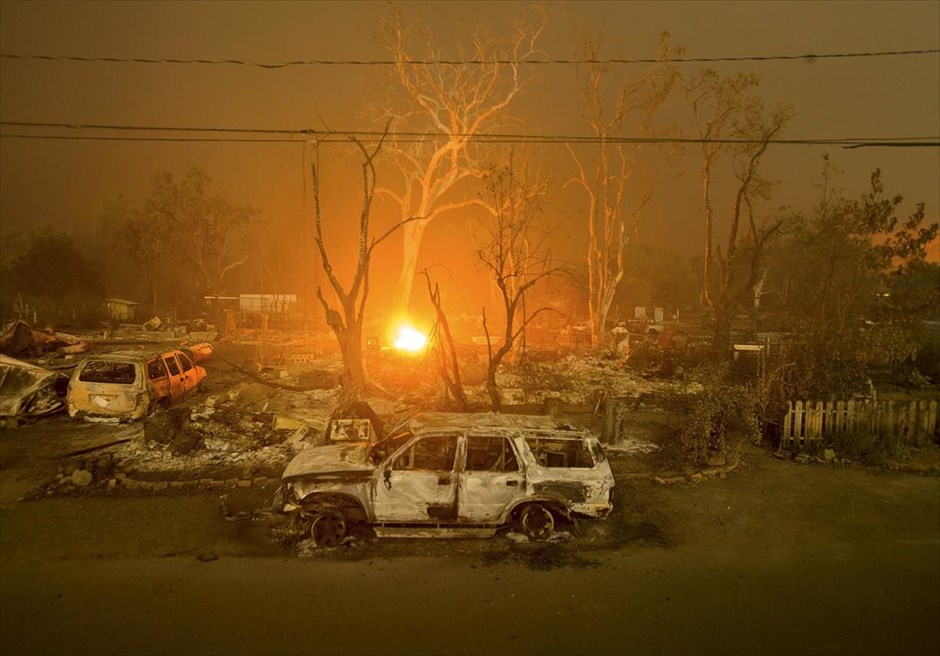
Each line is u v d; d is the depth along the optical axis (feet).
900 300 64.75
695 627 20.77
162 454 38.06
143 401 46.24
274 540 27.30
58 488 32.78
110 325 126.21
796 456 41.93
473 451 28.09
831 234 68.18
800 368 55.06
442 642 19.38
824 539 29.09
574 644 19.49
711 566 25.96
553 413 51.42
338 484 26.94
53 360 78.18
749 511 32.35
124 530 27.76
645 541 28.40
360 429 35.35
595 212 107.04
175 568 24.29
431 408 49.08
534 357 84.23
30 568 23.90
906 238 63.52
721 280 98.12
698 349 94.07
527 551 26.81
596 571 25.22
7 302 132.46
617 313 194.49
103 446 39.68
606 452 42.14
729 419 42.04
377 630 20.02
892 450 42.29
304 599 22.03
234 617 20.56
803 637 20.24
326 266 44.57
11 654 17.87
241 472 35.70
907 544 28.66
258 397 53.98
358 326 44.86
